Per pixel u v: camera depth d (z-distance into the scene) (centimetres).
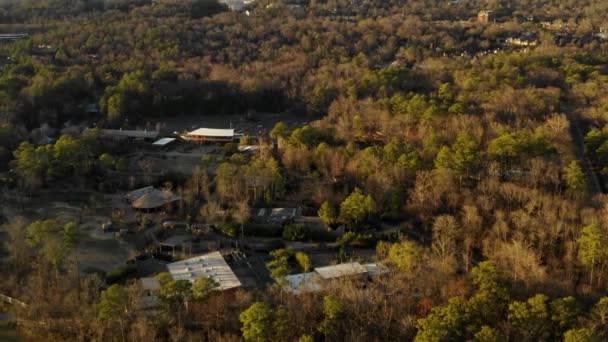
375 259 16112
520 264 14350
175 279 14300
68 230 15588
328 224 18350
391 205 18712
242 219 18100
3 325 13500
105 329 12756
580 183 18400
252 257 16775
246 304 13550
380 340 12562
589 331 11238
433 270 14350
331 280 14512
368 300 13250
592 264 14650
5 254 16625
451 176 18925
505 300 12744
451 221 16600
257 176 19862
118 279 15250
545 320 12194
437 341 11500
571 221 16675
